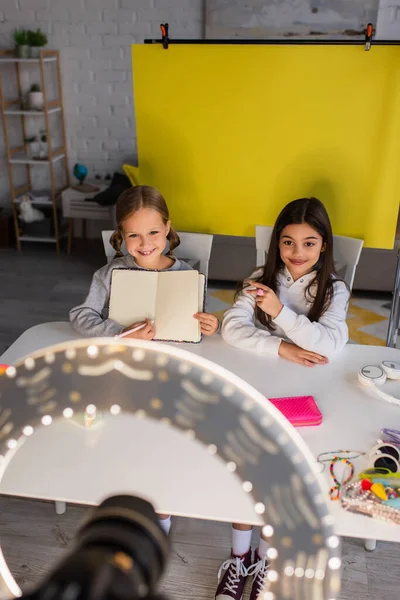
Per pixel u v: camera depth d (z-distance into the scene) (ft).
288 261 5.38
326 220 5.26
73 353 1.15
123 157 13.46
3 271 12.01
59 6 12.30
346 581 5.11
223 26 11.88
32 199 12.82
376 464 3.39
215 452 1.11
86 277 11.80
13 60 11.73
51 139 13.51
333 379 4.40
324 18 11.48
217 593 4.89
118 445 3.50
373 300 10.68
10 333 9.60
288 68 6.00
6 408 1.20
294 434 1.09
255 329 4.92
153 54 6.17
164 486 3.18
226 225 6.88
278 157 6.42
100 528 0.83
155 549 0.82
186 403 1.10
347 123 6.13
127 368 1.12
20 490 3.16
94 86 12.88
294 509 1.10
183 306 4.87
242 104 6.23
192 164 6.63
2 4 12.44
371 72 5.86
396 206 6.40
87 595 0.64
